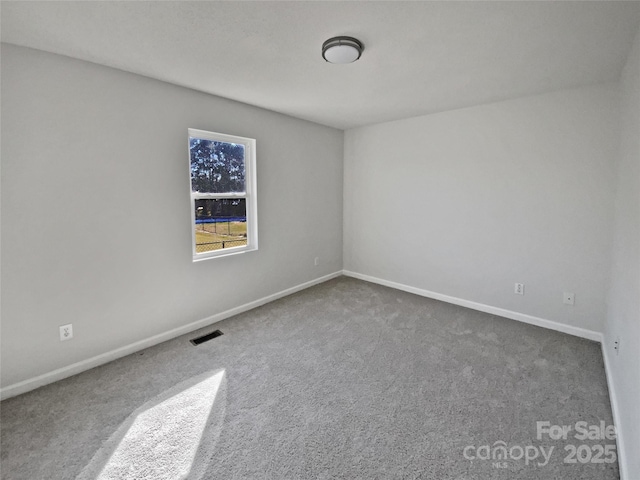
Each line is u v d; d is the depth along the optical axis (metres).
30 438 1.75
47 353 2.26
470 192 3.59
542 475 1.52
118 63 2.33
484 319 3.38
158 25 1.80
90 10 1.64
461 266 3.75
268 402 2.06
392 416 1.93
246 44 2.02
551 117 2.98
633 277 1.68
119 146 2.50
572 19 1.72
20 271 2.12
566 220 2.98
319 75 2.55
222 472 1.55
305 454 1.65
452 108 3.55
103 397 2.11
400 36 1.91
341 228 4.96
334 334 3.03
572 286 2.99
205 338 2.96
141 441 1.74
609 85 2.67
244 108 3.38
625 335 1.80
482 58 2.22
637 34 1.85
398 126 4.14
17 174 2.07
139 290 2.71
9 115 2.02
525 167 3.17
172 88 2.77
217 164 3.32
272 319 3.38
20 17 1.71
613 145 2.69
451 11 1.65
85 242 2.38
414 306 3.75
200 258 3.19
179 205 2.92
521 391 2.15
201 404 2.04
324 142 4.46
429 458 1.62
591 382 2.24
